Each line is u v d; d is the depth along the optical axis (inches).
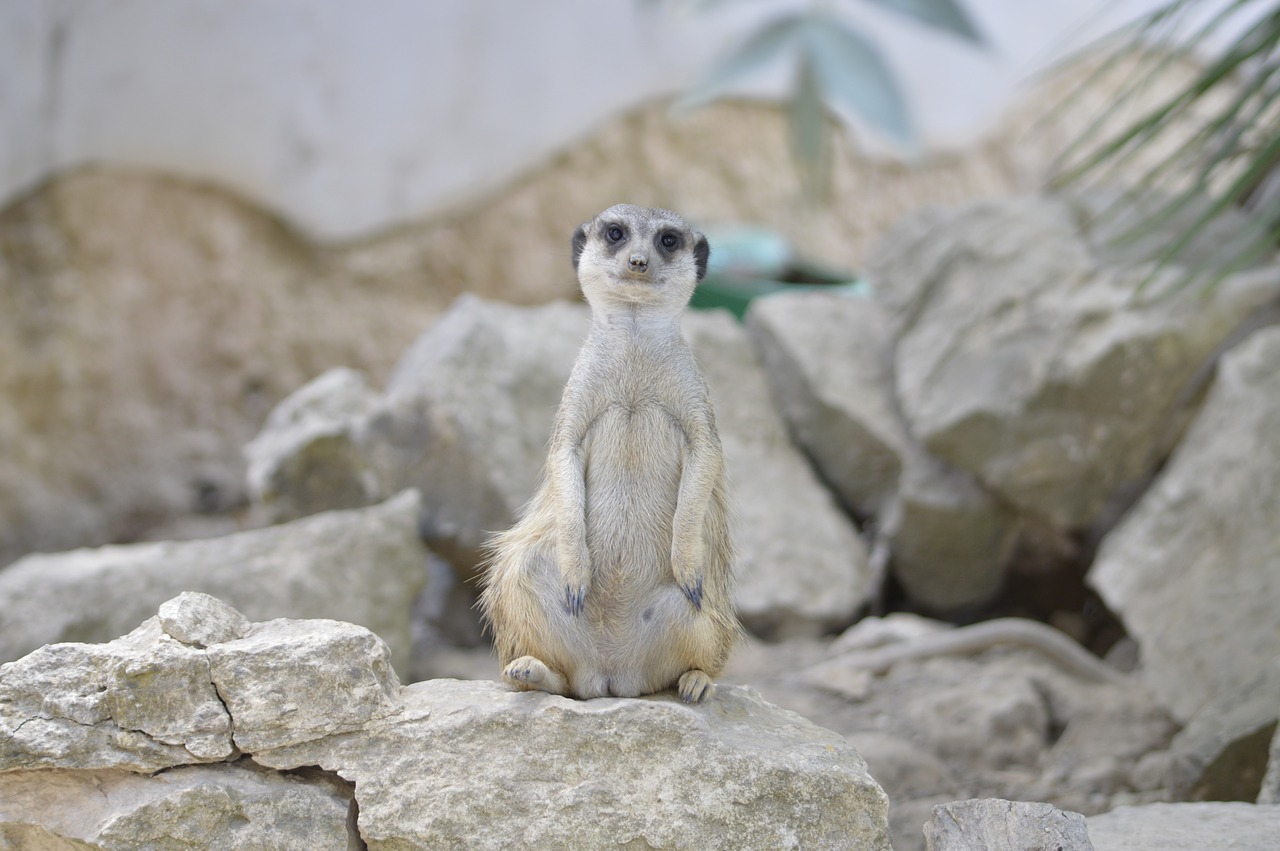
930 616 243.1
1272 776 131.5
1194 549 192.5
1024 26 364.5
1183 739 156.3
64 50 290.2
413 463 213.3
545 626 113.8
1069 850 102.7
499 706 107.8
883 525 241.0
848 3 345.7
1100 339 219.3
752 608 221.5
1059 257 235.9
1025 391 221.9
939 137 366.9
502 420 218.5
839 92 338.0
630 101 344.8
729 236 339.3
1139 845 112.3
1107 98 375.9
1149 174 191.5
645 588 116.5
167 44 299.3
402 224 330.6
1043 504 224.1
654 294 117.6
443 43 322.7
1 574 189.2
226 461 316.2
